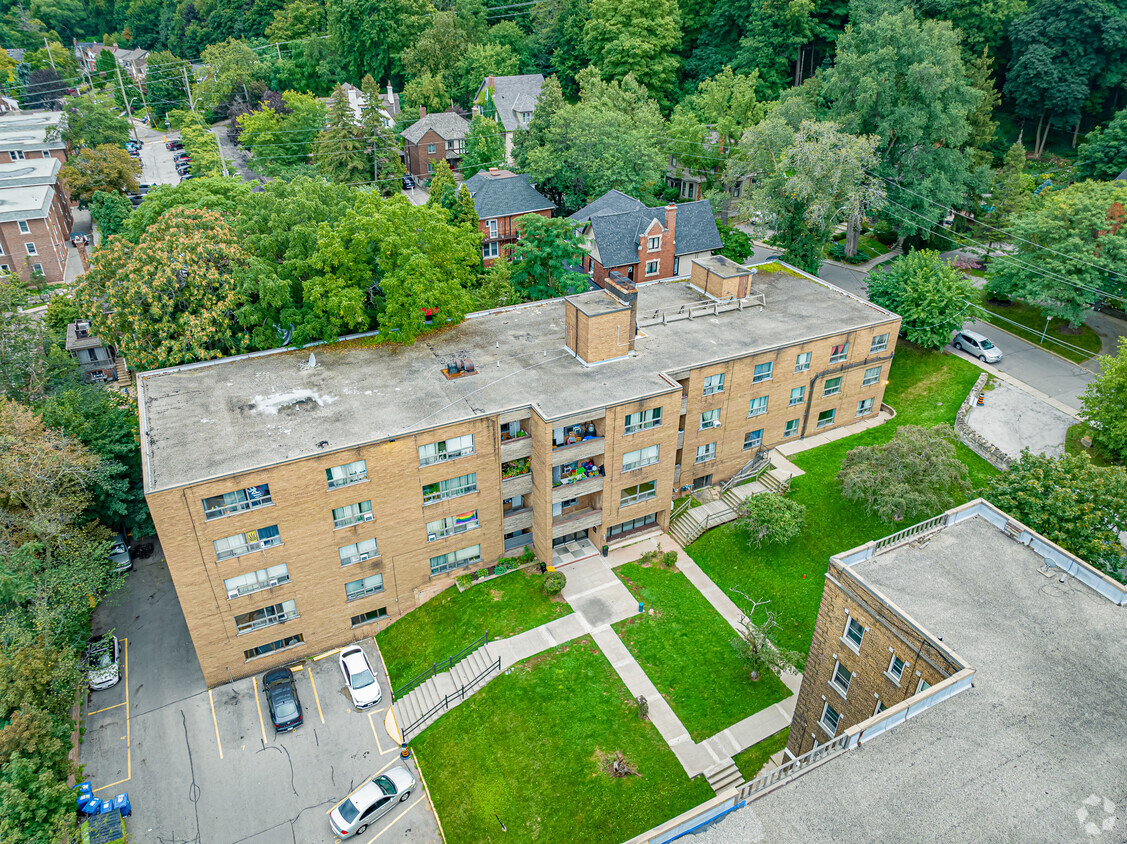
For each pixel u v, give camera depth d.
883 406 55.41
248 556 36.25
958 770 21.05
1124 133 79.19
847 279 73.38
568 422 39.03
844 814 20.06
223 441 36.75
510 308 52.34
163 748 36.03
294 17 140.62
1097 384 45.03
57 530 37.97
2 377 47.78
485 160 91.81
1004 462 47.31
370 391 41.44
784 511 42.72
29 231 82.94
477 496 41.09
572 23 114.06
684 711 35.47
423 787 33.91
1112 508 33.56
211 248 45.31
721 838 19.61
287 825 32.56
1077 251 54.56
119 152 99.75
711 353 46.06
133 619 43.75
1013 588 27.05
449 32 117.38
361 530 38.50
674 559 43.66
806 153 58.12
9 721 31.28
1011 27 92.75
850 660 28.16
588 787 32.28
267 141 102.06
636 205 69.25
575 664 37.62
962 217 81.19
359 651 39.88
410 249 45.16
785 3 94.69
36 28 179.38
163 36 181.25
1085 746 21.56
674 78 103.62
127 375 63.34
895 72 67.75
